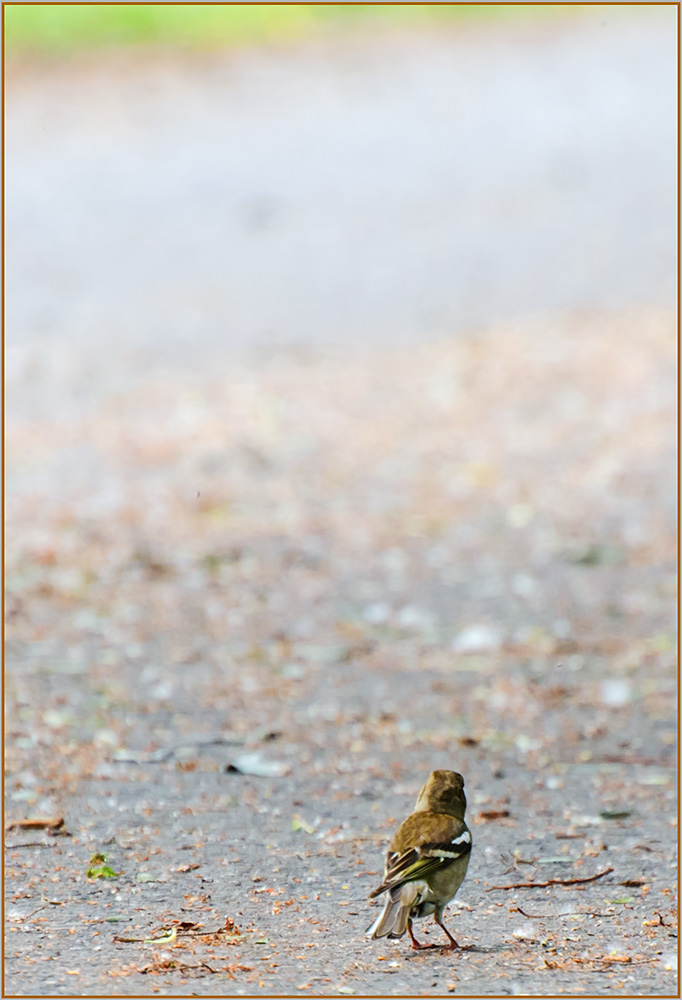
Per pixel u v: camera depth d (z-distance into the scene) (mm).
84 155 41500
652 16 57094
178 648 18922
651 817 13641
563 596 20797
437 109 45906
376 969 9820
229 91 46781
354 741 15797
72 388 29438
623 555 22266
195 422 28047
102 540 22828
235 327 32344
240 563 22078
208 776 14617
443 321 32625
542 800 14117
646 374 29391
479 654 18828
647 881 12016
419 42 53031
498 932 10812
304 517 23969
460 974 9742
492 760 15266
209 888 11703
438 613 20266
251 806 13805
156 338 31766
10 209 38219
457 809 10492
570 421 27672
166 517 23844
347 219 38062
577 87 47938
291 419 28141
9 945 10258
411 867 9773
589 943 10539
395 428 27750
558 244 36312
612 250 35875
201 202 38781
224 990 9289
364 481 25500
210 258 35781
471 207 38594
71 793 14039
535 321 32469
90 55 48594
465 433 27391
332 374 30234
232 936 10555
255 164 41250
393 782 14547
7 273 34688
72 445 26906
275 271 35219
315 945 10375
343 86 47719
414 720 16531
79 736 15766
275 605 20531
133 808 13672
